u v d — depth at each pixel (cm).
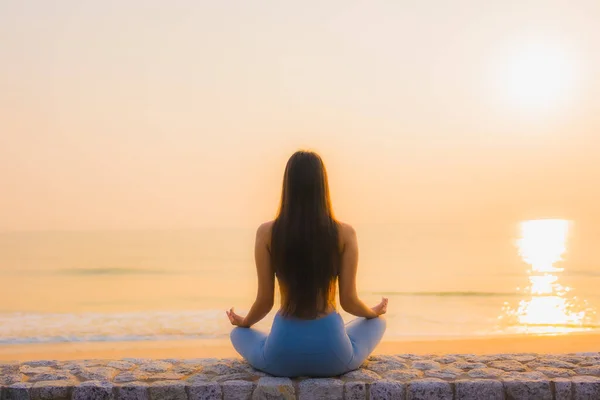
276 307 1367
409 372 441
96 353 832
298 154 417
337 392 407
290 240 406
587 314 1377
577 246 3469
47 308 1545
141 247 3594
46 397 417
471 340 900
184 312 1401
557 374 439
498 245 3575
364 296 1808
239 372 447
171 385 415
